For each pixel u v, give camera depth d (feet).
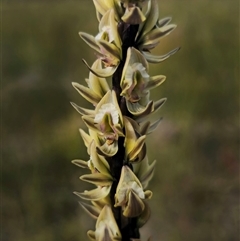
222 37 1.75
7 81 1.74
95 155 0.37
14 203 1.14
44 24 2.21
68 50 1.99
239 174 1.24
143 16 0.35
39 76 1.77
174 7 2.14
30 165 1.25
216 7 2.05
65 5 2.49
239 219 1.10
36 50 1.99
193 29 1.84
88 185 1.21
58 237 1.06
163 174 1.24
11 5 2.54
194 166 1.26
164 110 1.51
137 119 0.37
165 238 1.07
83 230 1.08
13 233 1.08
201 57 1.70
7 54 1.94
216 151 1.32
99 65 0.37
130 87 0.36
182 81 1.59
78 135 1.36
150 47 0.37
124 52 0.37
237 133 1.37
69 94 1.62
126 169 0.37
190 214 1.13
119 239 0.38
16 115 1.51
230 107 1.50
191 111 1.49
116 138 0.36
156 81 0.37
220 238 1.07
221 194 1.17
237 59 1.64
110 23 0.36
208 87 1.56
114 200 0.38
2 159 1.26
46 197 1.16
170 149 1.32
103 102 0.37
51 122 1.50
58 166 1.26
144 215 0.38
